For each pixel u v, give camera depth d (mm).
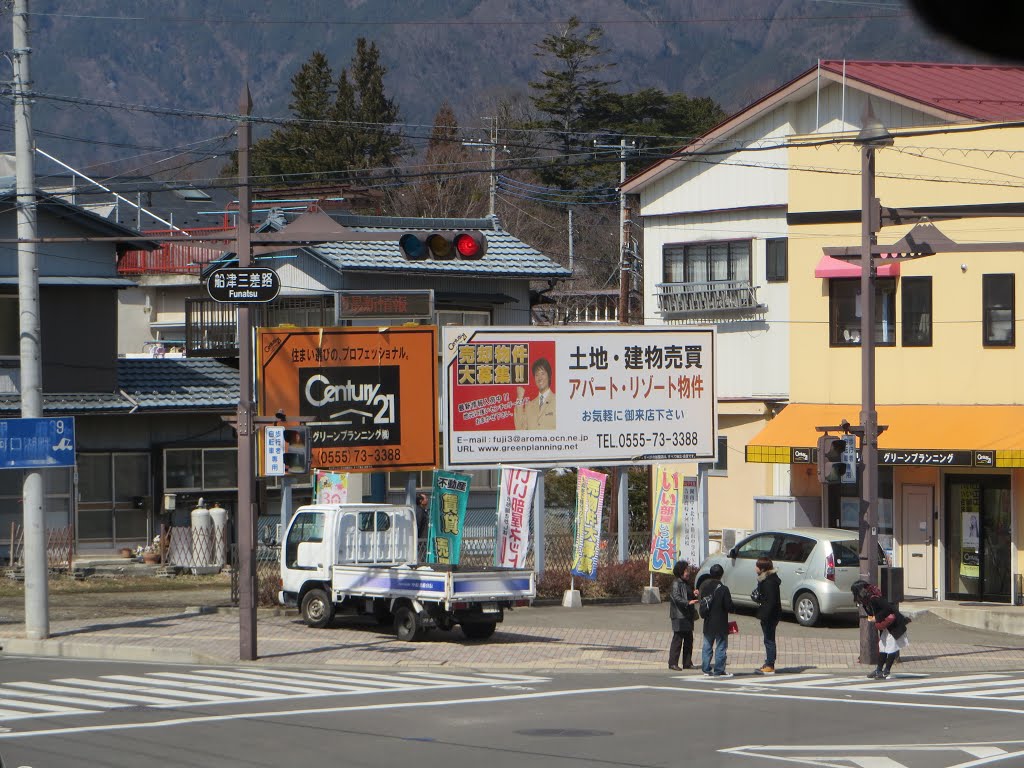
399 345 93812
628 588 96750
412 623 73562
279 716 48531
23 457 73688
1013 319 95438
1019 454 88562
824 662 69250
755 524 105500
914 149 100812
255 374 91938
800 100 108812
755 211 112938
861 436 68375
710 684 60562
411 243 56812
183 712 49469
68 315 110250
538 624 82750
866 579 67062
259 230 126000
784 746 42250
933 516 98562
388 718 48219
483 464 93938
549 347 95875
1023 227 96125
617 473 113188
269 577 89000
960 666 69562
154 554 108625
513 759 39688
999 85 111250
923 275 99000
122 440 112562
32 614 74625
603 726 46625
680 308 117375
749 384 113500
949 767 38219
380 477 100000
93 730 44969
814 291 104000
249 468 67750
